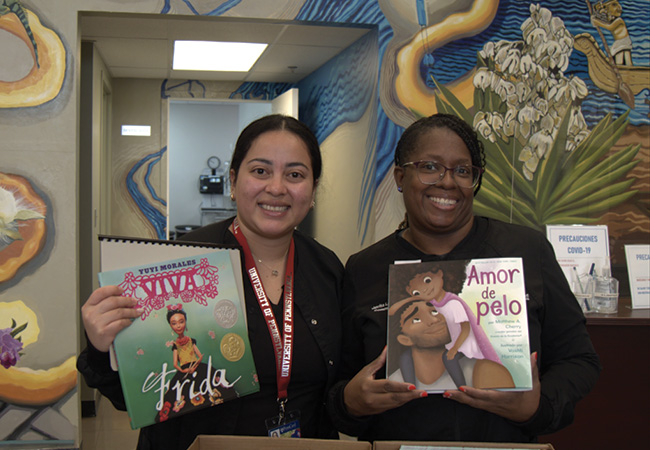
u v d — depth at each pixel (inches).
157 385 46.6
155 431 53.9
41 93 110.1
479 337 48.3
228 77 226.4
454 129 54.7
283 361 54.3
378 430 54.3
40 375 111.7
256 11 117.5
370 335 54.6
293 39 162.4
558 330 54.4
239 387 49.3
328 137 193.8
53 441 112.5
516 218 127.3
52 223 111.0
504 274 50.6
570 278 113.0
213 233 58.2
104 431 145.6
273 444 44.4
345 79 171.9
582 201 129.3
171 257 49.4
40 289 111.2
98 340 45.8
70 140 111.1
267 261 58.1
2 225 109.7
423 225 55.1
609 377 99.0
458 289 50.6
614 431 98.7
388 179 124.5
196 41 167.8
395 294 51.7
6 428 111.0
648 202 131.1
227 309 50.2
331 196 189.6
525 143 127.0
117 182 222.1
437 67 123.9
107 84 202.7
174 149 375.9
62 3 110.3
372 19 121.7
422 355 48.4
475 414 51.3
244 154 54.7
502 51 125.3
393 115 123.6
